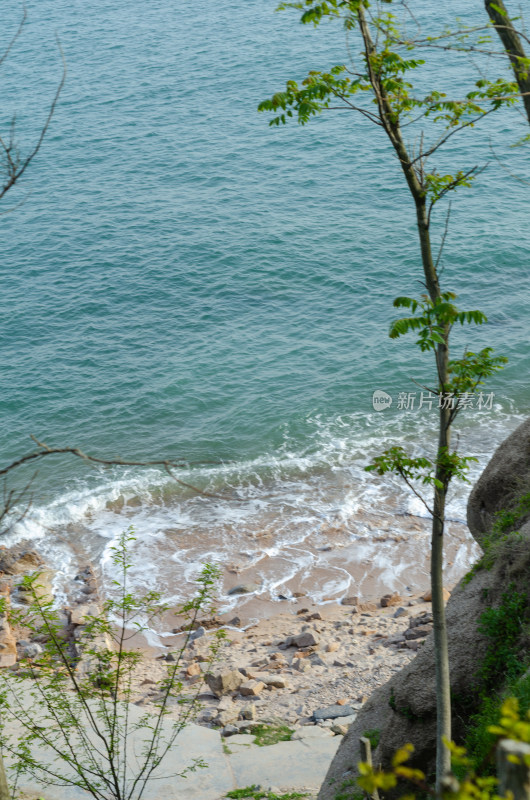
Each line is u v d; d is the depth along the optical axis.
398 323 7.19
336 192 47.75
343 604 20.17
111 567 22.14
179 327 35.69
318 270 39.19
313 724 14.30
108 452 28.11
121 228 45.53
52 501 25.61
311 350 33.22
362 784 2.89
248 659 17.58
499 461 13.44
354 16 7.32
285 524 23.73
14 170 5.99
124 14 95.44
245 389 31.00
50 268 41.56
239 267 40.00
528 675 8.77
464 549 22.20
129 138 59.72
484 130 52.00
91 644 17.66
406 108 7.43
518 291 35.81
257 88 66.56
